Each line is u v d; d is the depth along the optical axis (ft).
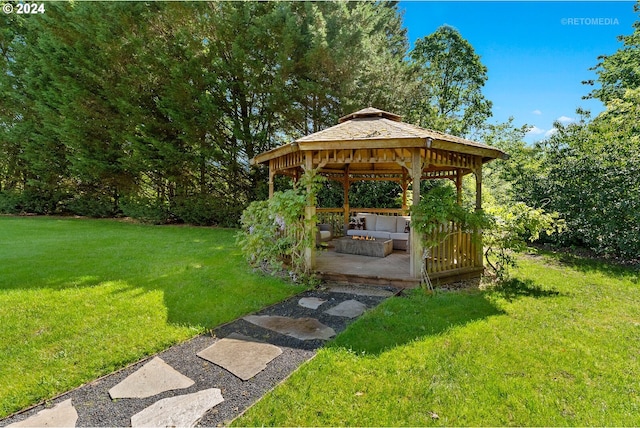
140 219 51.78
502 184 43.29
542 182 30.53
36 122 55.06
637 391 8.87
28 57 52.49
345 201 34.17
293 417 7.89
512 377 9.41
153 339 11.89
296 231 19.98
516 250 19.47
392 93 42.11
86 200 56.65
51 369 9.99
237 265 23.09
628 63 43.96
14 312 13.99
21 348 11.15
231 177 46.55
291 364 10.34
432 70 66.03
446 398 8.51
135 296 16.28
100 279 19.06
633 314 14.16
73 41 46.70
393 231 30.30
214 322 13.47
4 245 29.53
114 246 29.91
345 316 14.25
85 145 48.75
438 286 18.57
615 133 27.73
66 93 46.24
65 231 39.63
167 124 44.47
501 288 18.08
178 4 40.70
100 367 10.16
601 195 25.13
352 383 9.16
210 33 42.70
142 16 42.83
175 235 37.86
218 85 42.29
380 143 17.52
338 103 40.93
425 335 11.97
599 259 25.85
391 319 13.42
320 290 18.01
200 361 10.57
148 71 43.27
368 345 11.23
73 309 14.46
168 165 44.29
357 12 41.32
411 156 18.16
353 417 7.88
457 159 20.25
